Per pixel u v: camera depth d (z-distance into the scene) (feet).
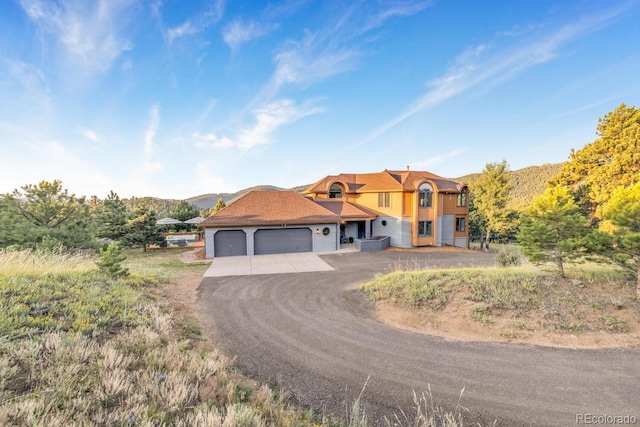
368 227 92.94
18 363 14.52
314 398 17.28
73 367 14.58
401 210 89.40
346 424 14.79
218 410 13.44
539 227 33.99
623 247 28.55
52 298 24.98
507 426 14.92
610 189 80.43
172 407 12.71
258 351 23.32
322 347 24.11
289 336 26.30
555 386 18.24
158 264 63.98
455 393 17.72
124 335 20.68
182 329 26.61
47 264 37.68
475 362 21.50
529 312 28.78
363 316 31.68
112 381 13.62
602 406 16.25
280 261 65.98
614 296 30.04
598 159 89.97
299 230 78.69
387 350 23.59
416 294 34.19
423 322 29.37
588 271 36.65
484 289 33.35
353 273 53.47
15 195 66.54
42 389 12.53
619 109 85.15
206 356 20.42
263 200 84.43
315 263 63.41
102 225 90.27
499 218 100.83
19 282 26.73
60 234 64.95
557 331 25.91
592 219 91.45
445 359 22.03
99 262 37.40
